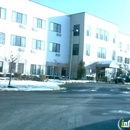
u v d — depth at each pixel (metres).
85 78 40.16
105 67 42.53
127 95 18.19
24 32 34.09
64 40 41.31
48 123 7.52
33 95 15.26
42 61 36.88
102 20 45.75
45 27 37.47
